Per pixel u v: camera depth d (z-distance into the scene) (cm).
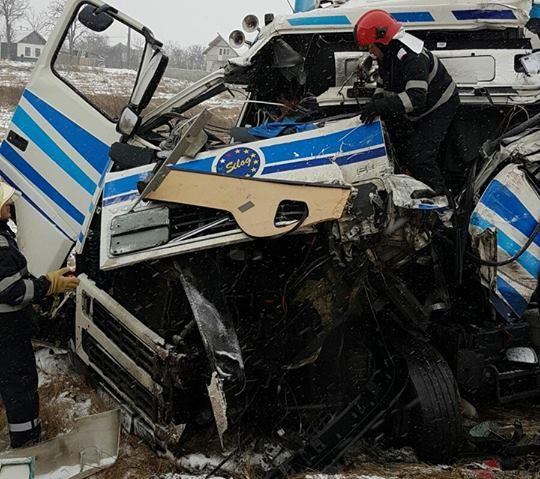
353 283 457
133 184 464
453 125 527
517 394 500
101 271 520
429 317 498
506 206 469
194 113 630
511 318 468
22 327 448
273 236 426
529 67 533
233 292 475
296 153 459
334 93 520
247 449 468
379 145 468
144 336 449
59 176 580
